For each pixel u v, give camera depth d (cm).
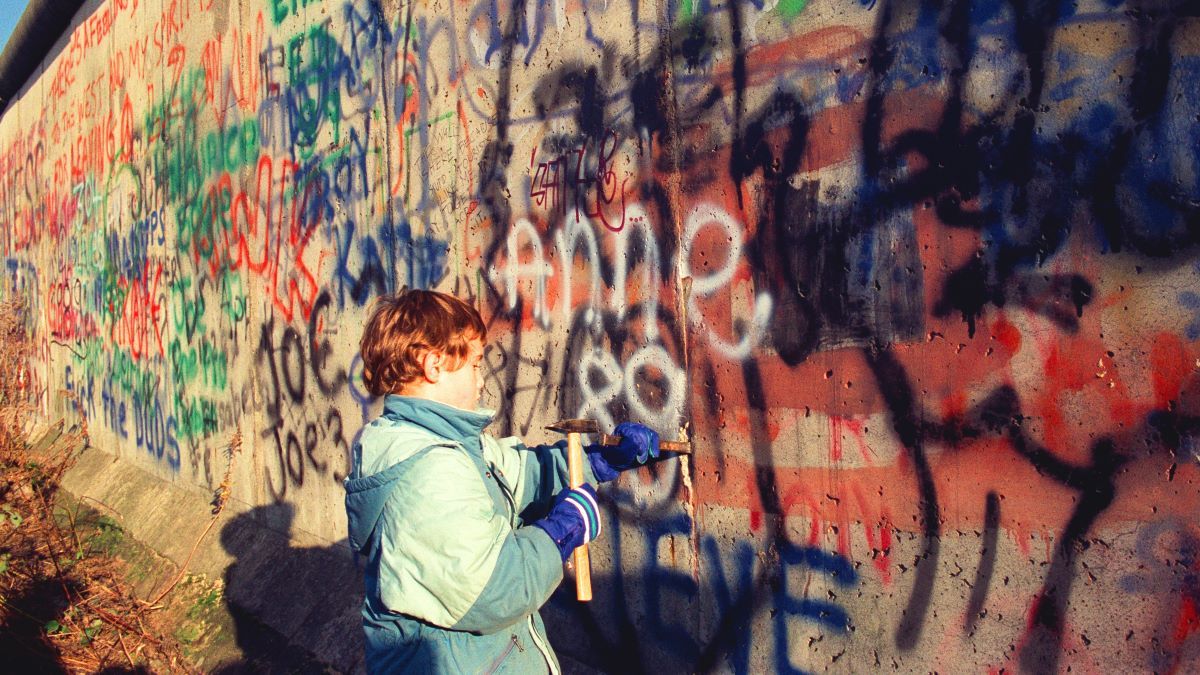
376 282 405
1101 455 177
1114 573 175
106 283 785
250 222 519
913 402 207
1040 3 183
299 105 467
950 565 201
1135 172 171
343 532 433
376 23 402
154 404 677
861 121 215
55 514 686
